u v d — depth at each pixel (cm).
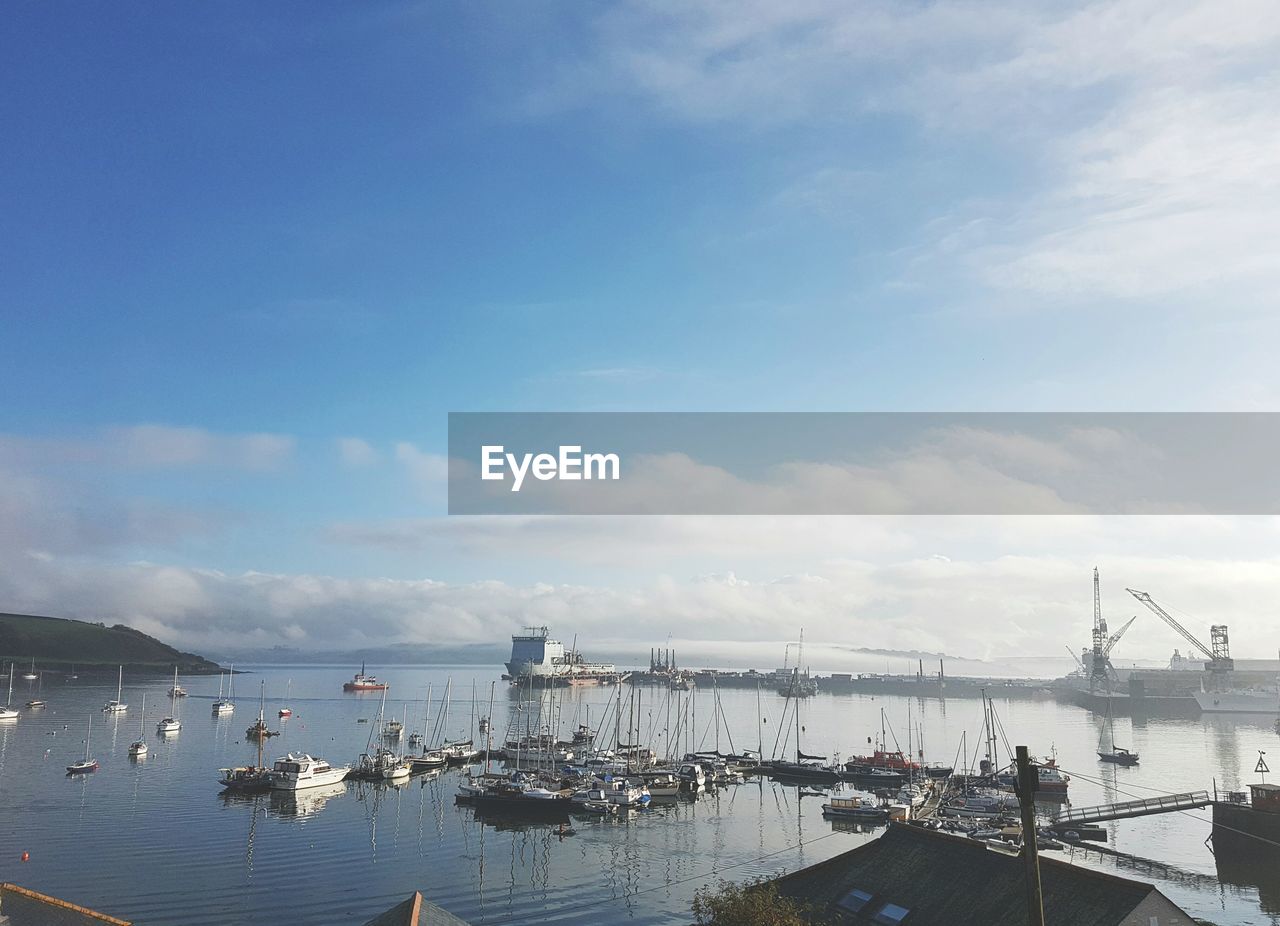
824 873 6356
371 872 11600
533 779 18188
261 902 10094
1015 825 15025
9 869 11388
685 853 13162
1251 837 12025
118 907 9806
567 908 10225
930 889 5800
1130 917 5031
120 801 16450
